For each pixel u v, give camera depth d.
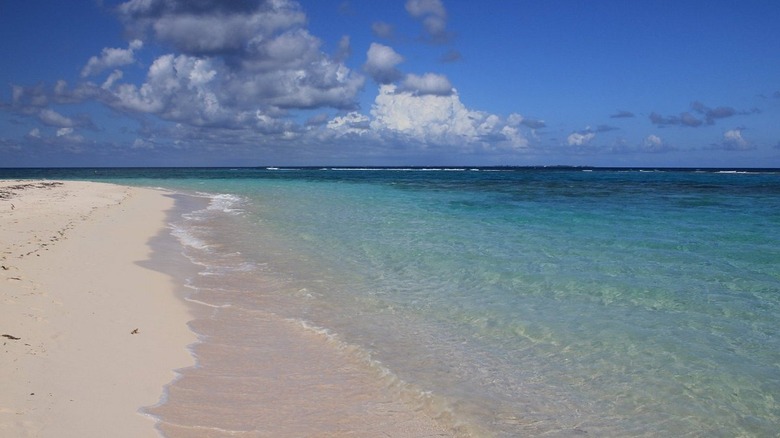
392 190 46.47
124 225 19.66
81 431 4.94
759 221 21.77
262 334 8.52
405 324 9.05
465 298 10.53
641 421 5.88
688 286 11.23
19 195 27.72
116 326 8.05
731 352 7.74
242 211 27.08
